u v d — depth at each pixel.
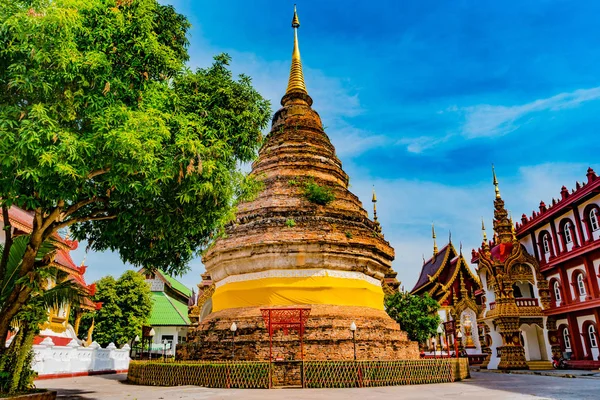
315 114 30.81
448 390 16.80
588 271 33.66
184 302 59.62
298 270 22.34
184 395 15.30
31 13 10.12
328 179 26.44
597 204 32.81
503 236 41.50
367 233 24.09
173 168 11.62
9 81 10.16
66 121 11.05
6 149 9.53
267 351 19.58
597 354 33.12
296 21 34.09
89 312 39.06
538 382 21.34
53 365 26.03
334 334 20.27
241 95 14.73
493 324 40.53
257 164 27.56
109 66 11.23
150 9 12.77
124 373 34.03
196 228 13.40
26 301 13.48
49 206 12.38
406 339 23.52
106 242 15.13
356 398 14.01
